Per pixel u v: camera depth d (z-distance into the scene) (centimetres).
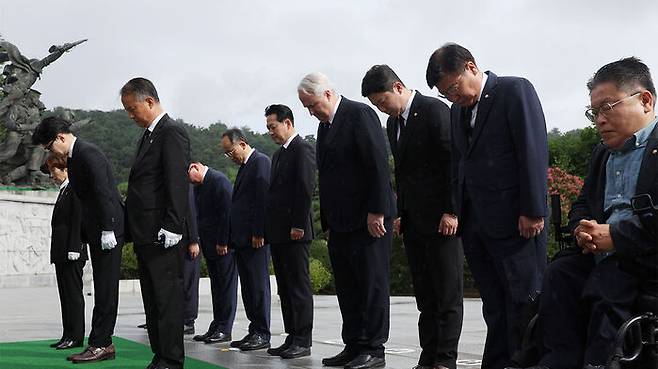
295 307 612
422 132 486
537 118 387
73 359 582
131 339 752
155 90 514
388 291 545
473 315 1127
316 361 584
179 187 493
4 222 2292
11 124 2445
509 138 392
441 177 484
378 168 524
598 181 328
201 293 1733
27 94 2539
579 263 316
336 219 545
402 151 495
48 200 2439
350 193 539
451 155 439
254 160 687
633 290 286
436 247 488
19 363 578
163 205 496
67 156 608
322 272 2080
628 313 283
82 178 602
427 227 486
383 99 491
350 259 545
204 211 750
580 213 340
